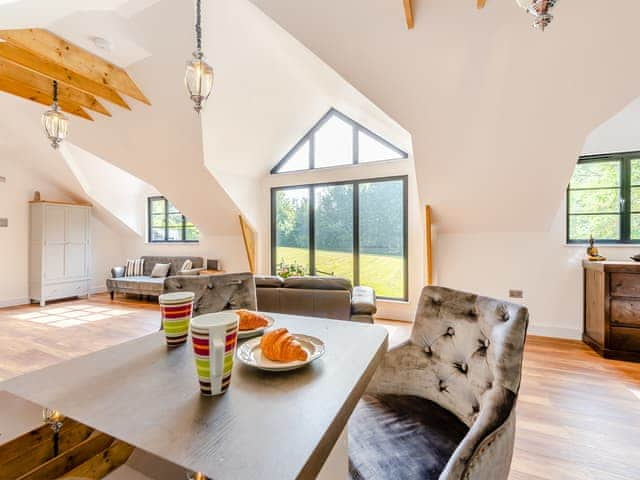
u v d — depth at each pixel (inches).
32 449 28.4
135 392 29.8
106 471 28.7
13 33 92.8
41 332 151.3
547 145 102.8
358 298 117.3
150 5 92.9
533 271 142.7
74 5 70.6
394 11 79.1
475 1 74.4
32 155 206.1
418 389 51.7
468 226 150.3
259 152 182.9
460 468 28.3
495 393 35.2
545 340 135.0
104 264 265.3
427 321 54.1
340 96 128.3
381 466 35.7
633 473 59.3
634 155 127.9
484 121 99.2
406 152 167.9
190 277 66.4
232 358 30.3
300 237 200.5
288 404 27.6
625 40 73.5
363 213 180.9
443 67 87.1
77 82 117.9
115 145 169.6
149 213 268.7
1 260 206.8
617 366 107.9
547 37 76.4
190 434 23.3
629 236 129.4
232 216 202.5
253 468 19.9
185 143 152.1
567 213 138.5
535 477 58.4
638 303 111.0
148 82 126.4
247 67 125.4
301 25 88.3
